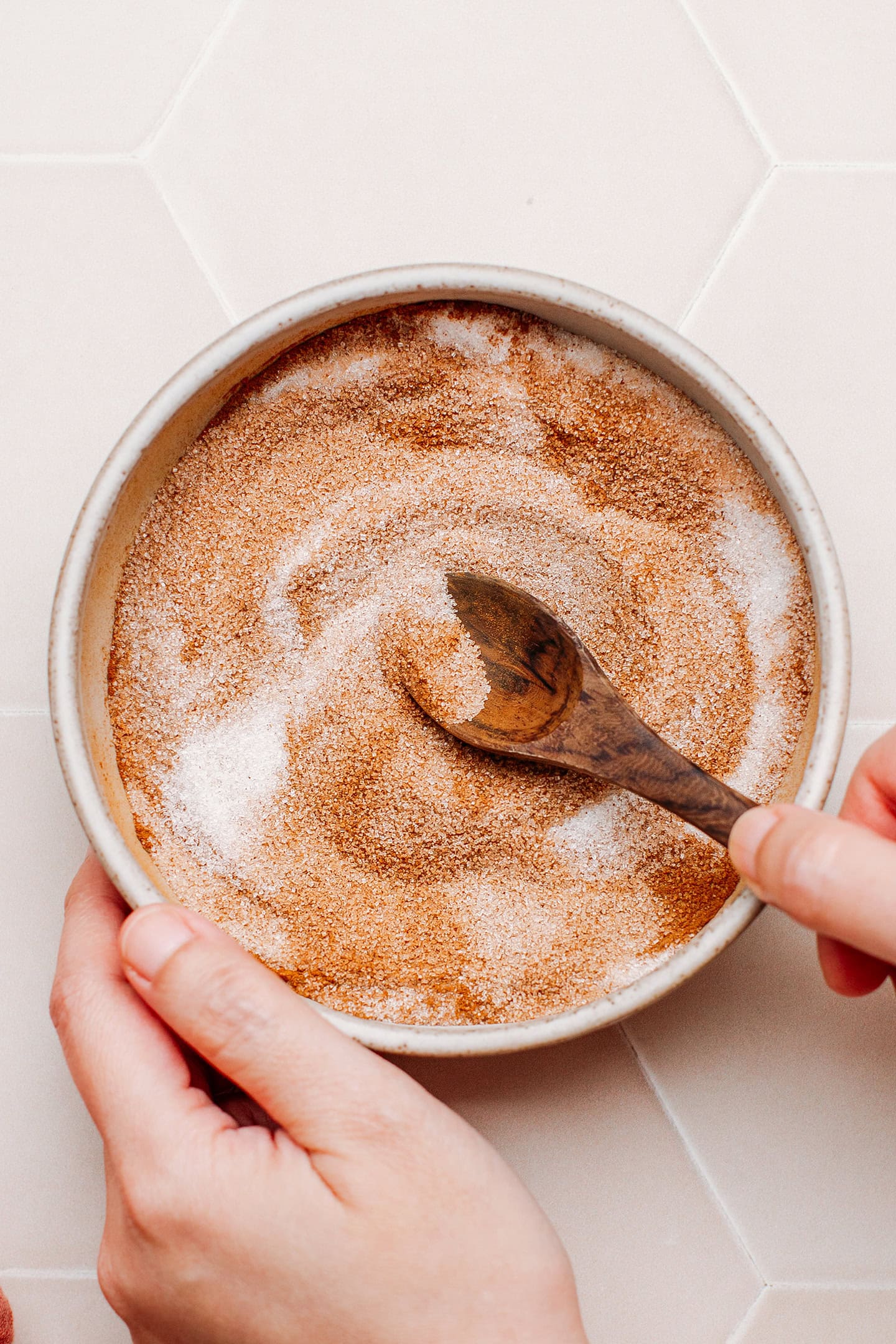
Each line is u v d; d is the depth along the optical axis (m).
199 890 0.49
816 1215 0.52
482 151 0.53
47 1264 0.52
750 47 0.53
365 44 0.53
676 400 0.49
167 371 0.53
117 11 0.53
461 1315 0.47
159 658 0.49
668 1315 0.52
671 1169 0.52
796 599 0.49
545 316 0.48
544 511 0.50
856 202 0.53
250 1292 0.47
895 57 0.53
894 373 0.53
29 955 0.52
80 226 0.53
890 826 0.49
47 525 0.53
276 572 0.50
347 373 0.49
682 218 0.53
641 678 0.50
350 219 0.53
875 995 0.52
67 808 0.52
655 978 0.46
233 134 0.53
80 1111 0.52
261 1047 0.46
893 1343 0.52
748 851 0.45
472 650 0.50
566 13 0.53
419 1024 0.48
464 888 0.50
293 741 0.50
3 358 0.53
